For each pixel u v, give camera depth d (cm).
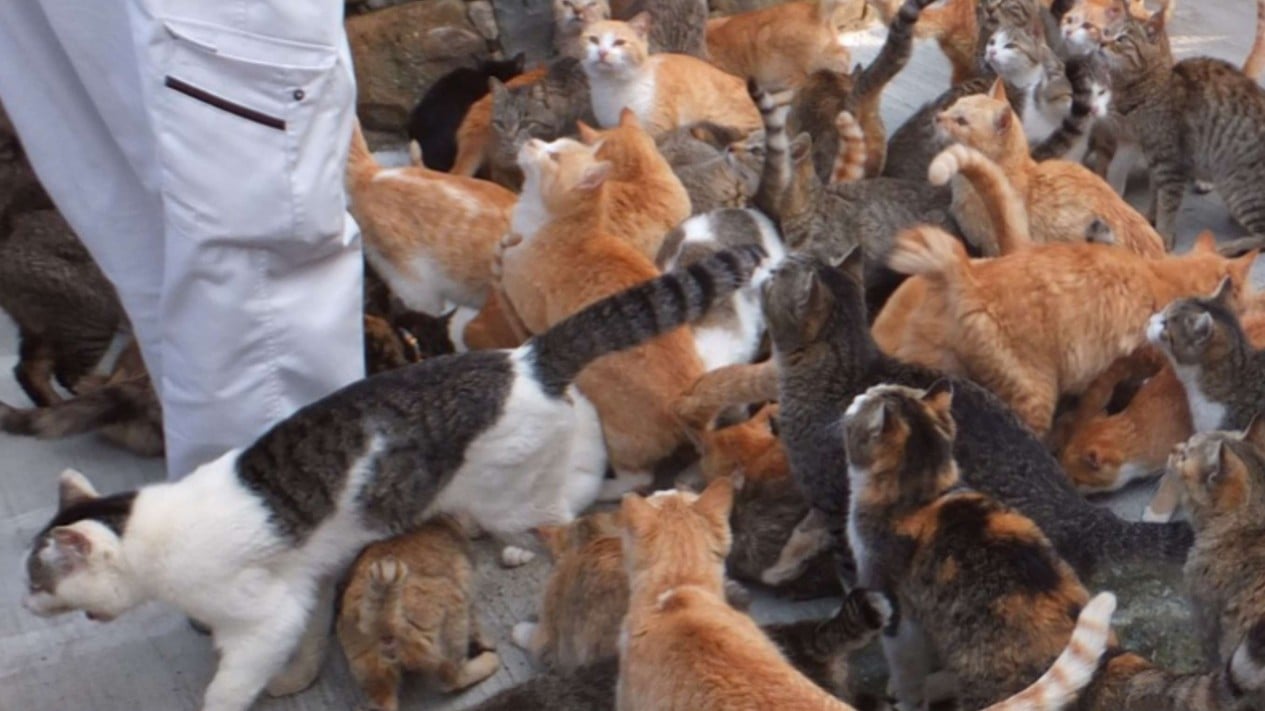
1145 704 318
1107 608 313
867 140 459
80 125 362
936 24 500
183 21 333
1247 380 369
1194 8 551
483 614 365
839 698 337
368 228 419
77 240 400
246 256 345
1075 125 439
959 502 336
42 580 339
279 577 345
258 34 334
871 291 414
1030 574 327
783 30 501
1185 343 368
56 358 408
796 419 363
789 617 361
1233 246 439
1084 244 388
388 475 346
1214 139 441
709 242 403
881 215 423
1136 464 375
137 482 391
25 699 356
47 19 353
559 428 354
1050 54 459
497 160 461
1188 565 340
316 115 340
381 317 401
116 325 408
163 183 341
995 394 374
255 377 352
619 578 340
